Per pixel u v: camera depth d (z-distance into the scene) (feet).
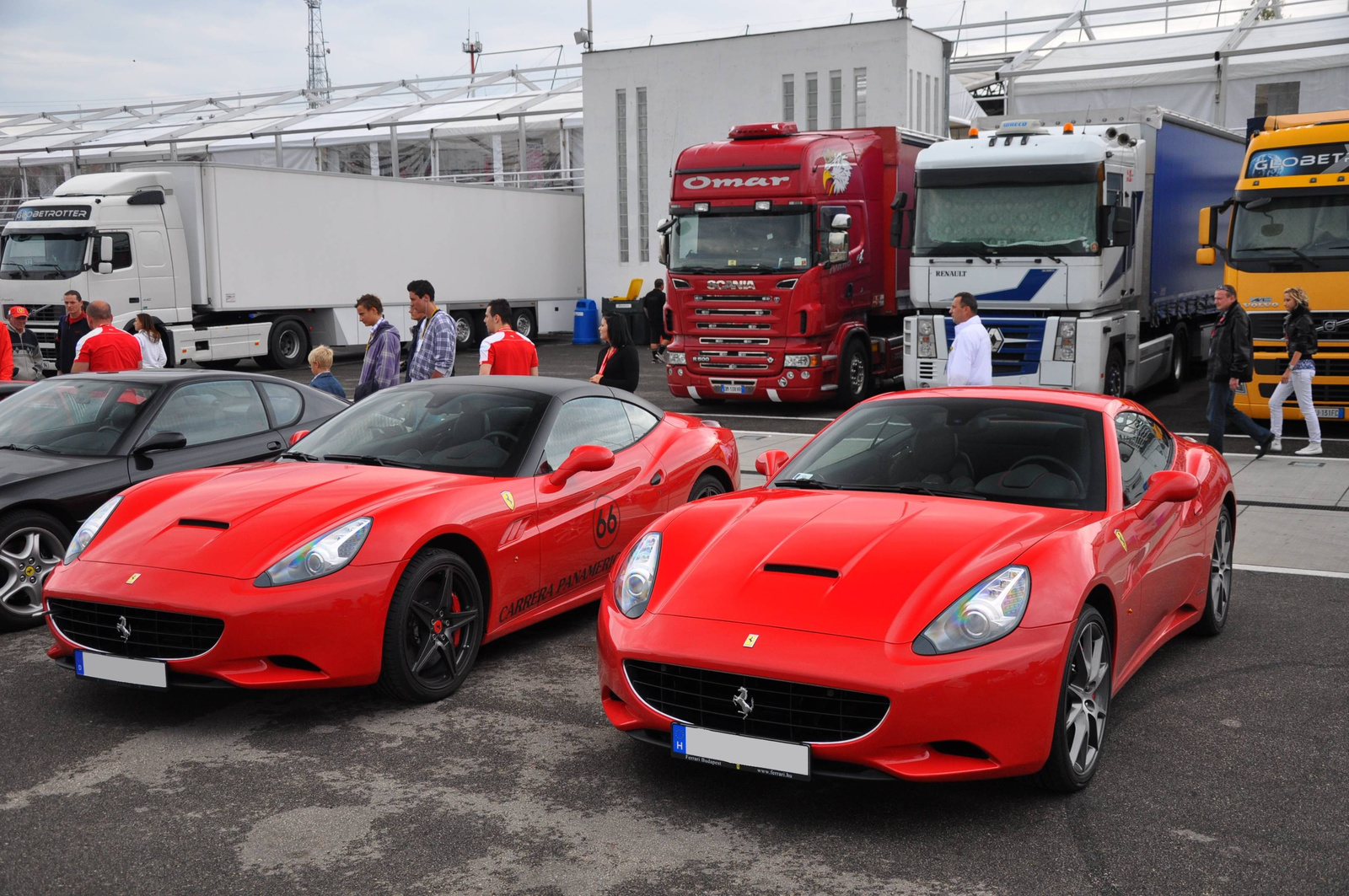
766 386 45.75
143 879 10.19
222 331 66.59
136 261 61.77
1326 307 35.78
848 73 80.33
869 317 51.72
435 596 15.03
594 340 89.92
